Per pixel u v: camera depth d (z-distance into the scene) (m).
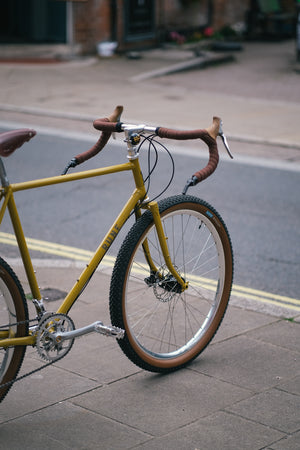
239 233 6.87
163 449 3.35
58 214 7.32
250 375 4.08
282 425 3.57
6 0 19.61
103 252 3.88
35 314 4.88
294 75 17.22
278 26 22.61
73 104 13.31
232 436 3.46
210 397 3.83
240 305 5.11
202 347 4.25
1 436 3.44
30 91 14.37
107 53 18.25
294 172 9.26
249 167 9.44
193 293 5.23
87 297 5.19
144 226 3.94
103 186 8.35
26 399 3.78
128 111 12.86
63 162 9.35
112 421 3.59
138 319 4.75
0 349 3.64
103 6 18.27
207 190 8.30
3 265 3.49
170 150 10.20
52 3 18.95
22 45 19.03
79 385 3.93
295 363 4.24
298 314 4.98
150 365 3.99
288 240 6.70
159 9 19.83
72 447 3.37
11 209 3.50
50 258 6.11
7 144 3.37
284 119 12.58
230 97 14.51
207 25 21.75
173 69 17.09
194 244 6.39
